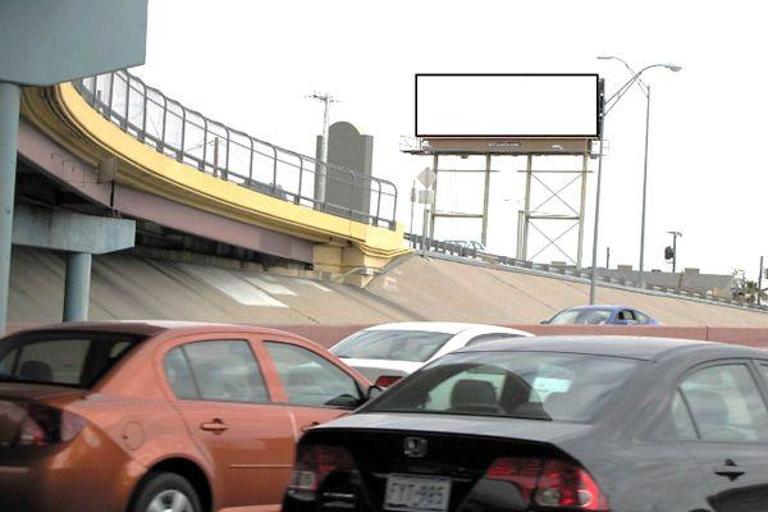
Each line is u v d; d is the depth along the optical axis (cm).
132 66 2403
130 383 1102
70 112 3584
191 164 5353
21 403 1050
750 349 1012
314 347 1307
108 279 5669
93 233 4788
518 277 8900
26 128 3694
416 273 8044
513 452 805
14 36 2334
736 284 17500
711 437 896
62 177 4138
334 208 7225
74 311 4731
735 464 888
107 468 1048
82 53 2375
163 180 4941
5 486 1031
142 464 1072
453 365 980
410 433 841
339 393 1305
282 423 1213
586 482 786
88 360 1129
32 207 4506
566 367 926
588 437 818
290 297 6662
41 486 1019
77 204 4716
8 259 2325
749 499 886
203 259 6962
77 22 2377
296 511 887
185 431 1117
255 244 6475
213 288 6334
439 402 930
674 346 955
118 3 2409
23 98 3366
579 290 9044
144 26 2422
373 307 7012
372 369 1869
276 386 1236
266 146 6244
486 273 8706
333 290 7181
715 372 948
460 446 823
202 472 1127
